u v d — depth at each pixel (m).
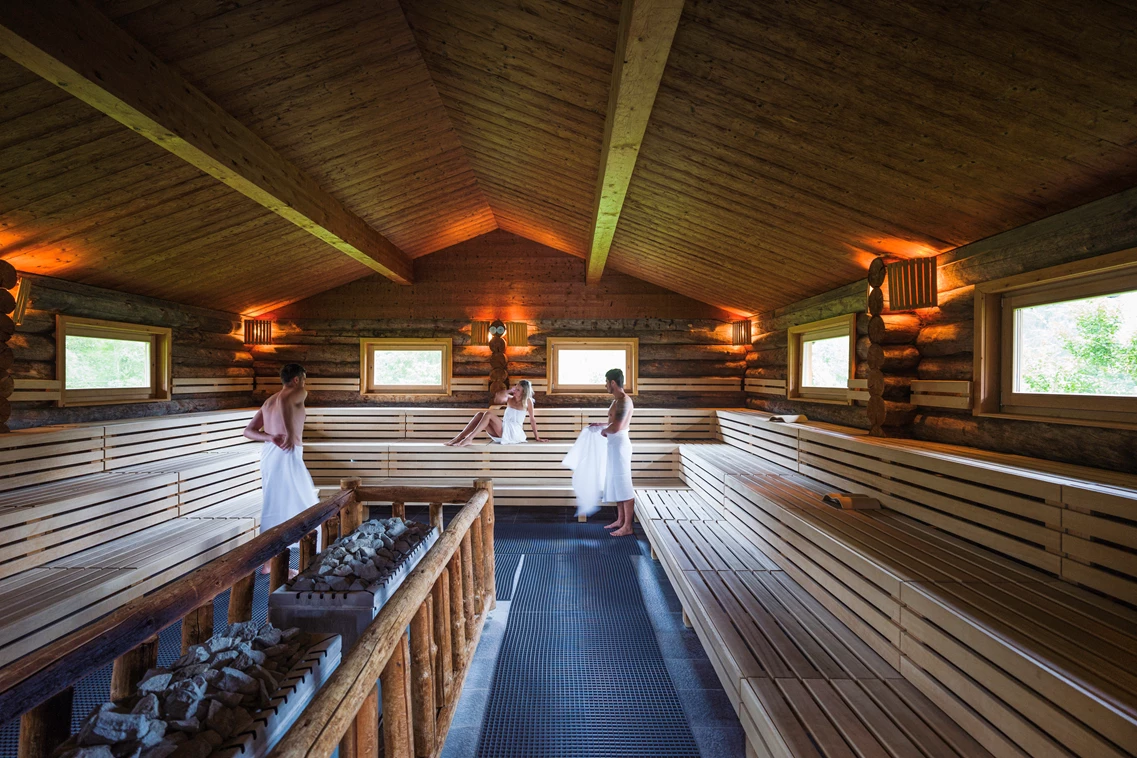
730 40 2.76
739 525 4.59
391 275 8.11
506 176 6.07
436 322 8.92
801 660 2.44
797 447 5.11
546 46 3.40
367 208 6.25
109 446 5.14
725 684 2.53
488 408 8.32
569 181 5.47
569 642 3.83
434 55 4.04
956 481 3.07
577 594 4.67
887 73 2.61
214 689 1.73
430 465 7.63
